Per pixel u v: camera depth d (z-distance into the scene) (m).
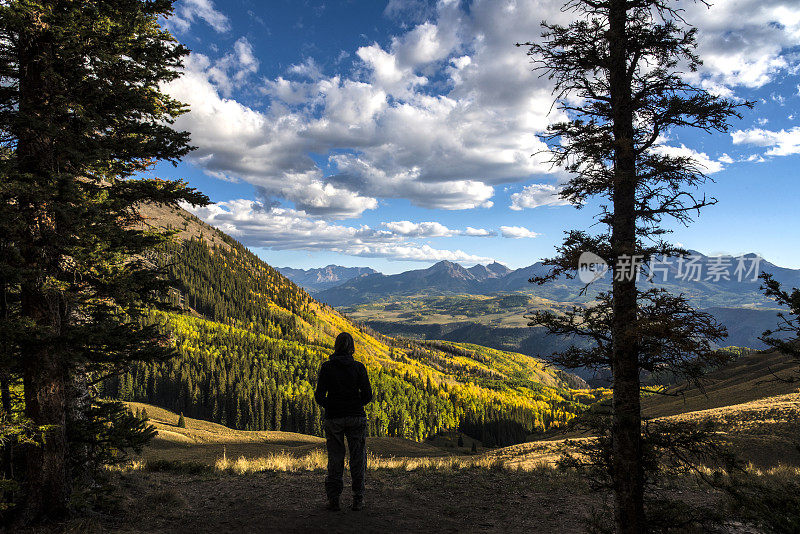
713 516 5.59
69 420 5.89
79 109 5.36
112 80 6.21
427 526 5.70
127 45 5.91
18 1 4.92
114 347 5.54
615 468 5.45
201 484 8.02
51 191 4.79
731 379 78.00
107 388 119.19
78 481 6.08
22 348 4.88
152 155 6.49
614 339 5.50
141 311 6.78
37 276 4.96
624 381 5.42
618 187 5.83
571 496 8.73
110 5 6.12
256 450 59.22
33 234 5.09
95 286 6.04
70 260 5.54
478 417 165.62
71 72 5.70
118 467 9.27
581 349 5.82
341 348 5.78
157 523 5.20
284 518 5.39
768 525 4.72
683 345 4.70
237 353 166.88
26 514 4.93
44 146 5.44
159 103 6.99
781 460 19.05
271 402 124.88
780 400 33.47
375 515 5.84
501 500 8.04
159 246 6.48
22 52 5.52
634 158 5.77
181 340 162.00
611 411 5.64
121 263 6.46
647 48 6.12
